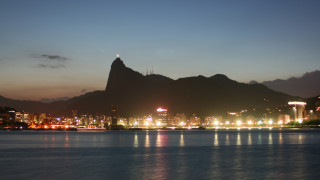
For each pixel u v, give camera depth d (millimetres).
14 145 116562
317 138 157750
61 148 102188
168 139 161875
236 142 129375
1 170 57219
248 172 54875
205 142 131375
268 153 83500
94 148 102000
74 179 49312
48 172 55156
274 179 49250
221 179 49375
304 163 64688
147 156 78125
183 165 62750
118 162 67125
